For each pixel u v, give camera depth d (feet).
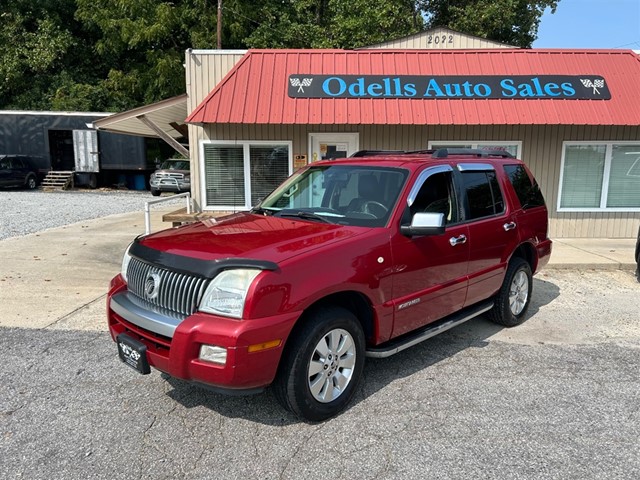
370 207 13.41
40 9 107.55
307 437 10.80
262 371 10.02
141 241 12.52
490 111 32.68
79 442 10.53
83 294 21.84
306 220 13.67
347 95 33.17
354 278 11.43
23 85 106.11
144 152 84.07
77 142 82.12
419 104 32.89
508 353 15.70
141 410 11.87
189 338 9.91
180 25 97.81
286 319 10.16
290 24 95.91
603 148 36.32
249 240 11.51
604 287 24.23
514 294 18.07
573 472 9.61
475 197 16.01
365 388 13.15
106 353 15.30
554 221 37.01
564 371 14.33
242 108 32.58
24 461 9.85
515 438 10.80
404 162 14.49
